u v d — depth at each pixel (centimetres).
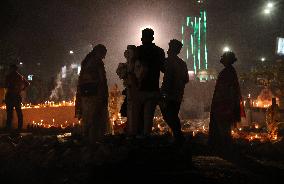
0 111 1764
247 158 1033
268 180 815
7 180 823
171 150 857
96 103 1100
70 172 864
